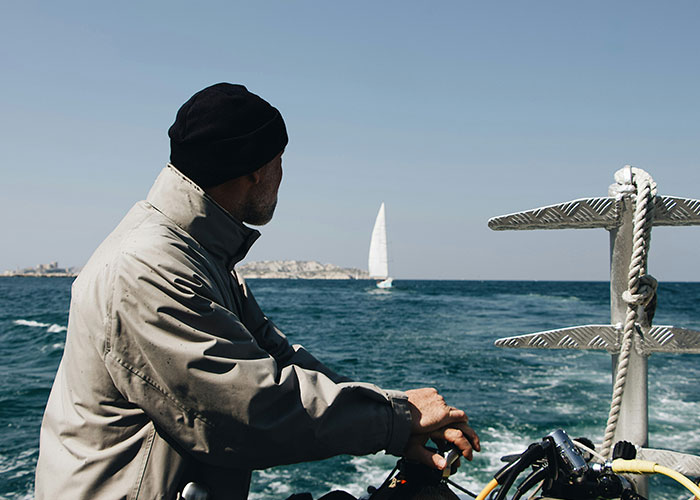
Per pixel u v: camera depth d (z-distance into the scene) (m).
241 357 1.11
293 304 50.50
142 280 1.07
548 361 15.03
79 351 1.13
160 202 1.22
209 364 1.05
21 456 7.13
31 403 10.12
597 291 91.12
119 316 1.07
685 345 1.71
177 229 1.19
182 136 1.20
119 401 1.11
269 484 6.20
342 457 7.01
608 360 15.09
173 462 1.11
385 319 33.09
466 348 18.66
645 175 1.68
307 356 1.62
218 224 1.23
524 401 10.01
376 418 1.17
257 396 1.06
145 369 1.06
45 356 16.19
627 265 1.74
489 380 12.34
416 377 12.95
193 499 1.09
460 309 42.91
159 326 1.06
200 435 1.06
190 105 1.22
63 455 1.12
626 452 1.43
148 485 1.09
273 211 1.36
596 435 7.80
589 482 1.28
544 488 1.32
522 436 7.76
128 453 1.10
